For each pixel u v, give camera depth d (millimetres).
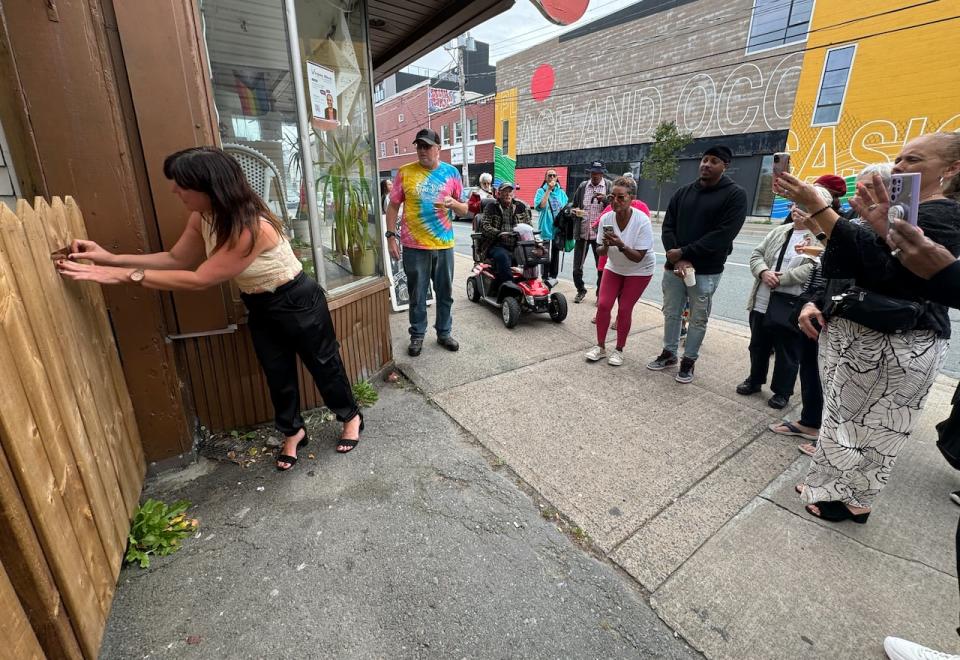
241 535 2059
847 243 1759
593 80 20219
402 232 3906
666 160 17203
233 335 2580
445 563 1938
